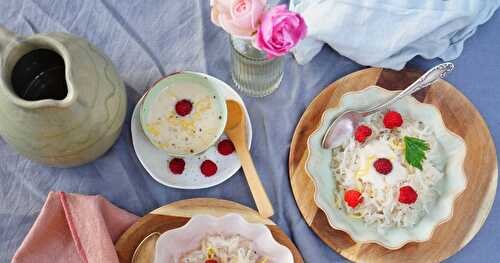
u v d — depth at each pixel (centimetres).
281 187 89
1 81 70
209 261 84
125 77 91
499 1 91
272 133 91
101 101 76
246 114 89
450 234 88
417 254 87
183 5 92
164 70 91
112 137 83
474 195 89
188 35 92
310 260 88
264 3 71
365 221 89
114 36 91
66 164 83
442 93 91
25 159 88
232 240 85
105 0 92
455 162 89
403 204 87
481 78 93
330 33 88
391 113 89
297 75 92
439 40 90
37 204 87
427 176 88
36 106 69
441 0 87
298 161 89
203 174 88
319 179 88
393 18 87
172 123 87
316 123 90
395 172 88
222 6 71
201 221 84
